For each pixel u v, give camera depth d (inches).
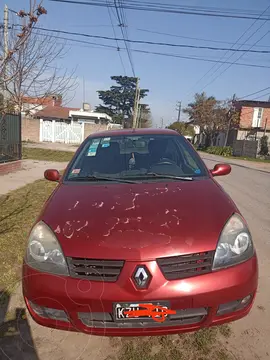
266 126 1311.5
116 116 2075.5
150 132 145.2
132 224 80.0
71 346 85.5
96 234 78.2
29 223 180.7
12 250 143.4
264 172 523.8
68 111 1594.5
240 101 1387.8
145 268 72.2
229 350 82.9
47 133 1069.1
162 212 84.7
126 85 2186.3
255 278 79.0
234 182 367.6
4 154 363.9
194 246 74.7
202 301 72.4
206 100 1611.7
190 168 120.5
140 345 85.1
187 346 84.4
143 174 116.6
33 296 77.7
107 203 91.5
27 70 242.2
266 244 154.4
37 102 317.1
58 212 89.7
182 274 73.4
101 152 132.3
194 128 2529.5
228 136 1450.5
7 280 118.2
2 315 98.5
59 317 77.8
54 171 127.3
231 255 77.4
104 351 83.4
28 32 184.5
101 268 74.2
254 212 218.7
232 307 77.2
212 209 86.7
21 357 82.0
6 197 244.1
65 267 76.2
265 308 100.6
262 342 85.7
